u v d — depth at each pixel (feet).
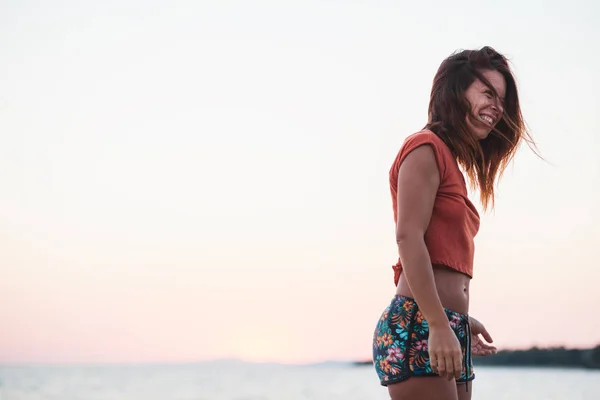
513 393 44.52
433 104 6.64
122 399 53.93
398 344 6.01
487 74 6.48
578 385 52.34
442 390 5.85
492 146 6.82
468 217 6.28
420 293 5.72
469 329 6.22
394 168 6.36
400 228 5.92
